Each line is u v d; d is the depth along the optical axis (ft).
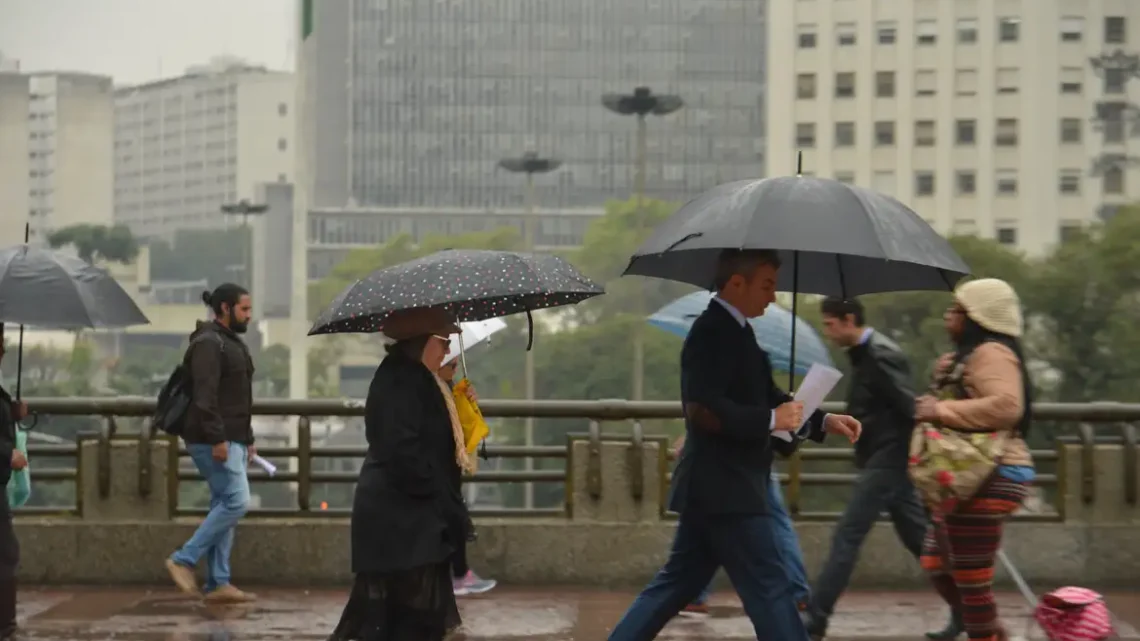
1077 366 411.13
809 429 32.14
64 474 50.14
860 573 48.49
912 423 38.81
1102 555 48.85
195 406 43.37
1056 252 433.48
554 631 42.24
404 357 29.94
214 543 44.98
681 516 31.14
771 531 30.12
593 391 524.93
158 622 42.96
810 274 34.50
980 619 33.30
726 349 29.96
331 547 48.85
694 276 34.22
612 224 579.89
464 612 44.83
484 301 32.27
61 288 39.99
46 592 47.67
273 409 49.65
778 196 28.81
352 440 379.76
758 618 29.89
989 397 32.45
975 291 33.40
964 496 32.83
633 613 31.65
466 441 30.73
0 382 39.19
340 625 30.55
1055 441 50.42
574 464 49.42
